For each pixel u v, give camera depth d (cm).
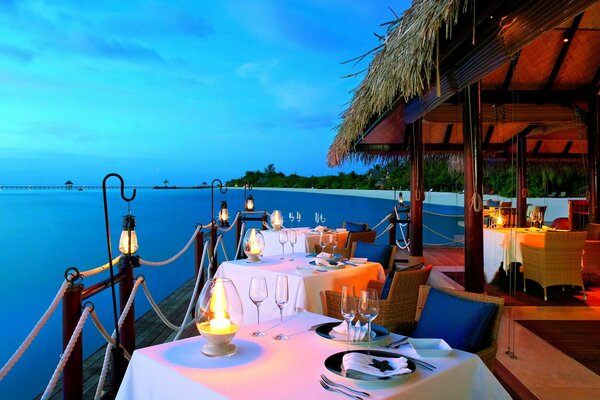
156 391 184
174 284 845
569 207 721
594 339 419
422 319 264
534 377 337
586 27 544
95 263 1055
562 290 614
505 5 323
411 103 668
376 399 152
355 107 504
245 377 169
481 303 241
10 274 954
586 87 626
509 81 629
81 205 2486
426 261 860
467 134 508
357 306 215
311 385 162
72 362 278
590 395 306
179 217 1922
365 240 663
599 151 630
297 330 229
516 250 613
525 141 795
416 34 300
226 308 196
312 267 434
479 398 191
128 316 355
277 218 779
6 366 230
